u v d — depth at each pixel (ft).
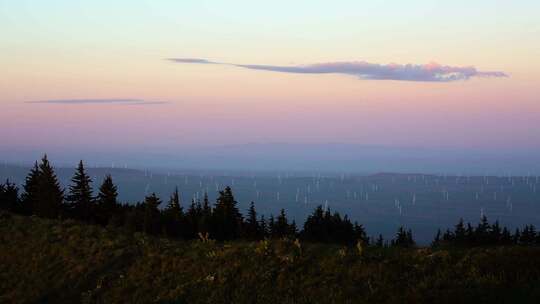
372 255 72.59
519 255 64.90
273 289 67.26
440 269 64.85
